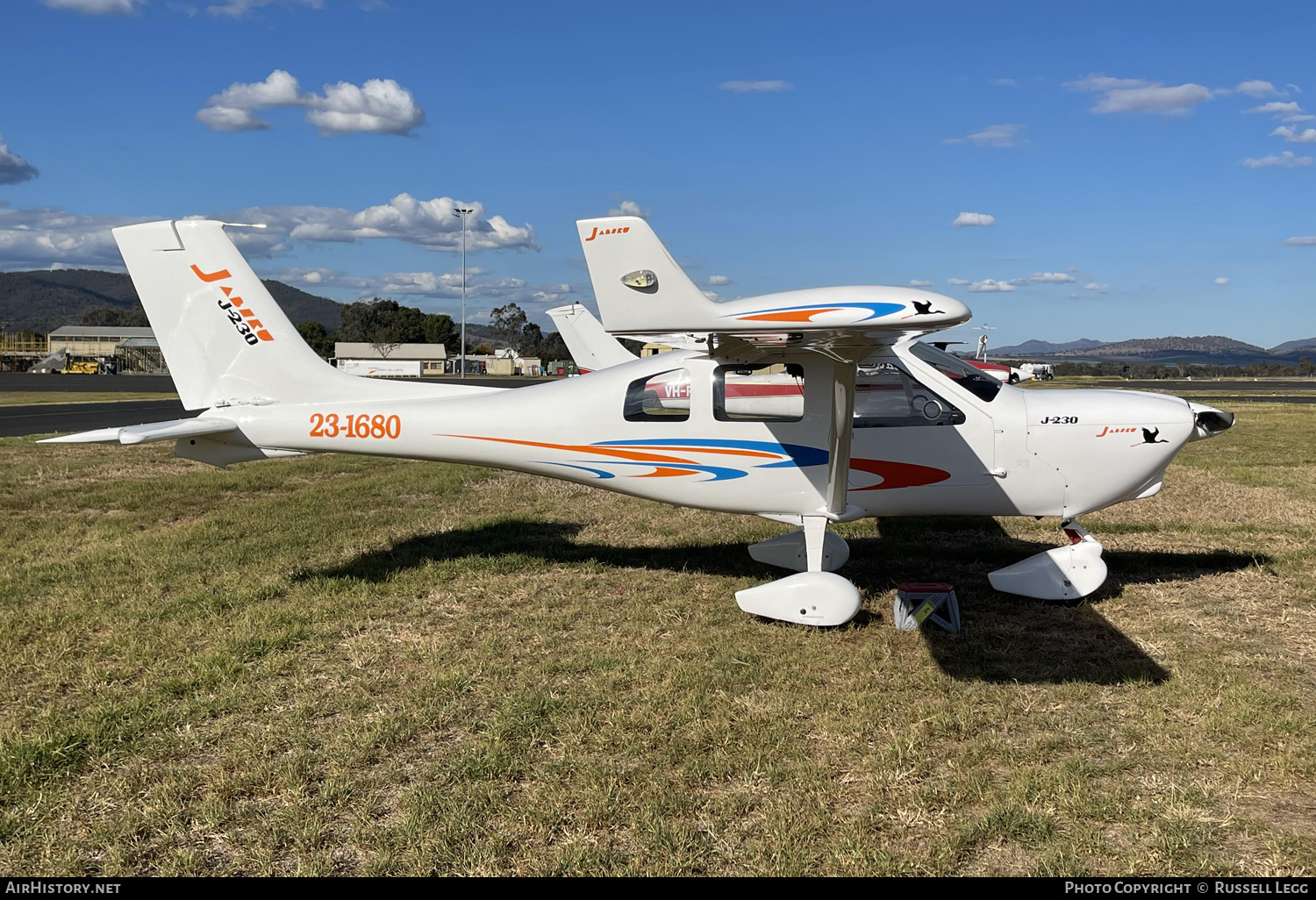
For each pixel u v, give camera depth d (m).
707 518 8.19
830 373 5.38
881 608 5.41
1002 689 4.08
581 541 7.21
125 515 8.37
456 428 5.85
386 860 2.74
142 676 4.30
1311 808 3.02
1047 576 5.39
